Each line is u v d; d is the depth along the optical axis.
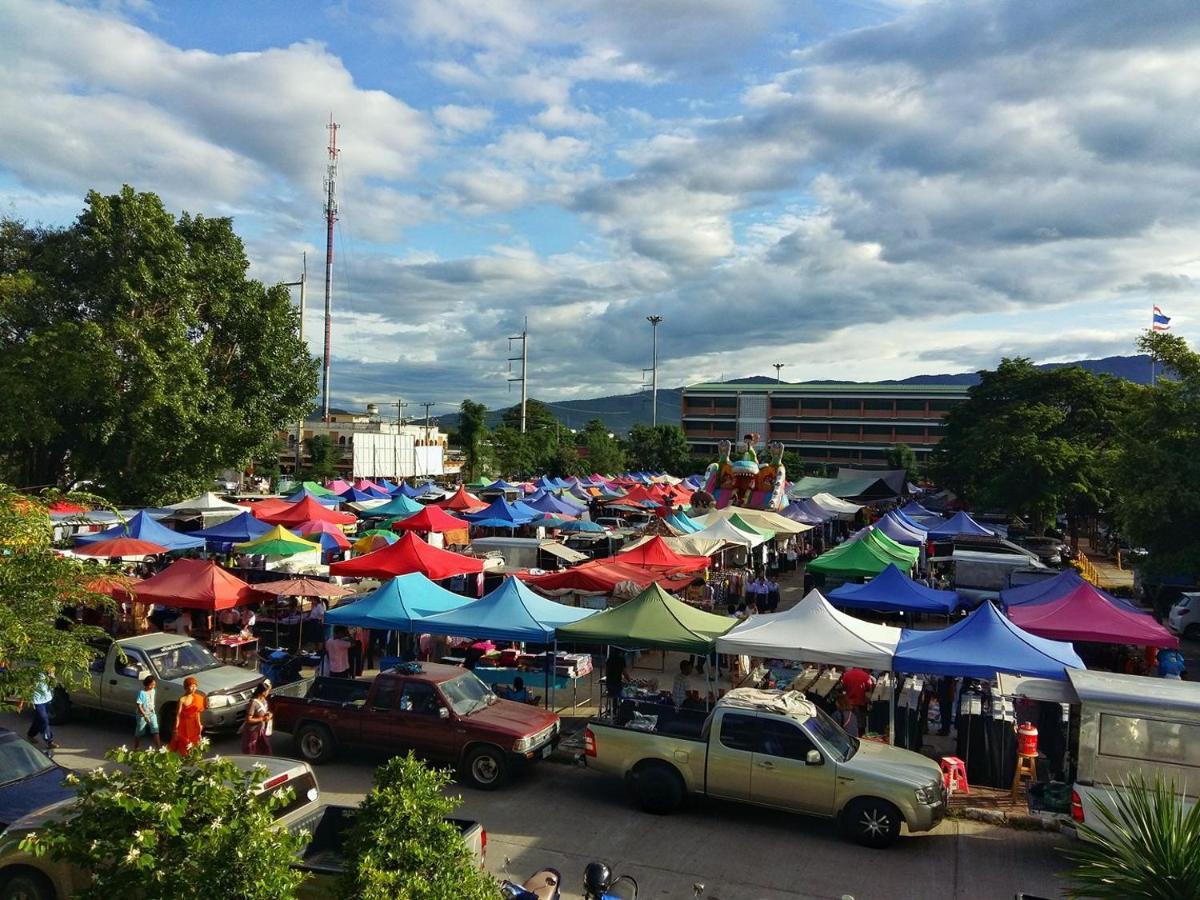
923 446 116.19
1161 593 29.73
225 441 37.47
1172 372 26.42
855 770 11.41
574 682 17.95
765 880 10.30
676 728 13.16
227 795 5.45
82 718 16.41
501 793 13.20
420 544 22.19
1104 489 44.66
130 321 35.53
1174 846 6.24
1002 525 51.75
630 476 77.88
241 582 19.36
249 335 40.09
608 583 20.53
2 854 8.18
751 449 43.66
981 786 13.61
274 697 14.67
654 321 114.06
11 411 32.75
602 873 7.55
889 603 19.42
